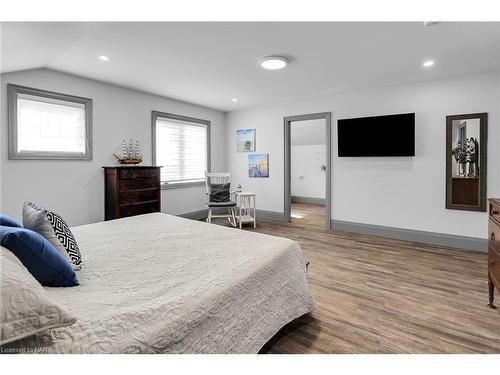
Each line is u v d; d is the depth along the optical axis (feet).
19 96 10.41
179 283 4.26
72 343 2.84
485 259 10.89
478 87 11.76
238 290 4.39
